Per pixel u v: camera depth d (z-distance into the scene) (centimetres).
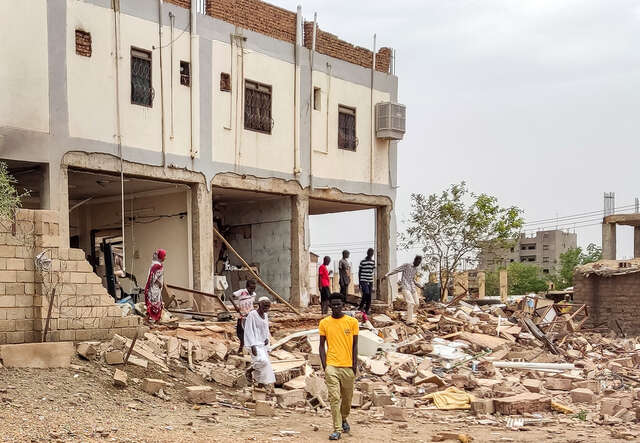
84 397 1155
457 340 2117
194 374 1400
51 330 1327
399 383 1608
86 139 1831
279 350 1688
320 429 1149
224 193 2367
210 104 2138
